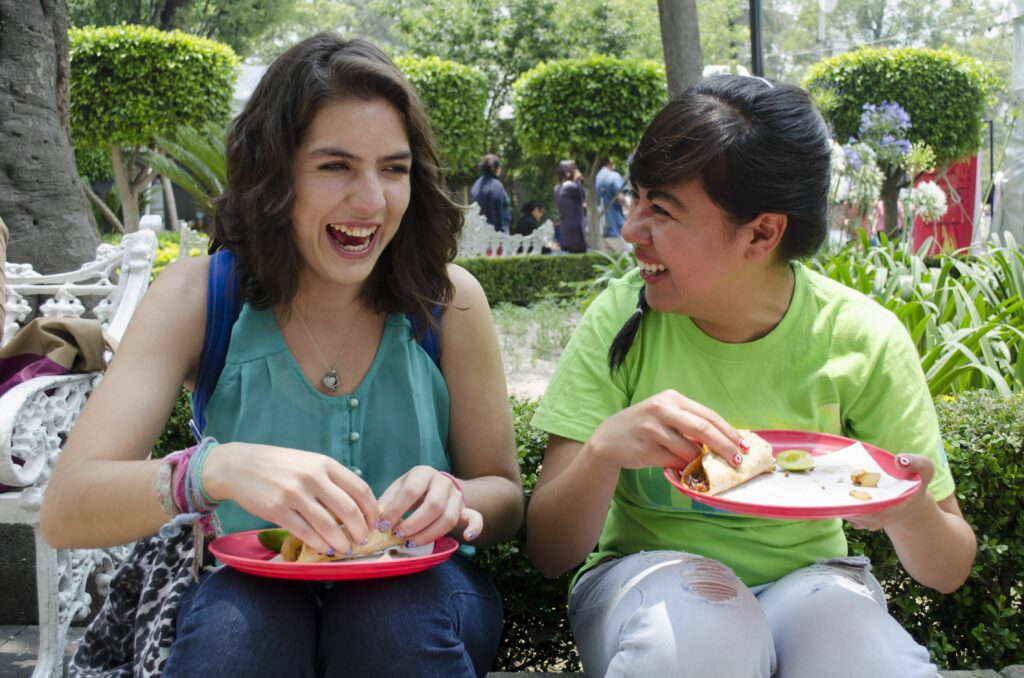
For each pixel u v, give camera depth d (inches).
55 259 143.9
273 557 60.4
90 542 61.1
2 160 141.3
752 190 63.1
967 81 449.1
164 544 64.0
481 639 62.9
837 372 71.2
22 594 114.1
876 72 451.8
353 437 68.1
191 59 505.0
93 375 94.5
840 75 459.5
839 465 64.9
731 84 65.6
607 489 65.9
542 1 924.6
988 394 108.9
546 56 933.2
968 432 95.0
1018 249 193.3
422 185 69.2
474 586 64.1
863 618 61.6
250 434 67.1
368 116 62.9
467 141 684.1
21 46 143.9
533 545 72.3
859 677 59.4
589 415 73.0
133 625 66.4
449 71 666.8
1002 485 93.7
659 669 57.6
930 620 95.5
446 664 57.1
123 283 116.6
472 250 485.4
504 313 365.7
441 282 71.6
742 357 71.5
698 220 64.9
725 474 60.3
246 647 54.4
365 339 70.2
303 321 69.5
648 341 73.9
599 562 75.4
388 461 69.0
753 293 69.2
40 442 84.9
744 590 61.7
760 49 259.3
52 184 145.3
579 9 930.7
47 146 145.5
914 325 165.9
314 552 56.4
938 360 143.7
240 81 617.6
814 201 65.5
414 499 59.9
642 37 941.2
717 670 57.4
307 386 67.9
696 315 70.5
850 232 267.6
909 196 263.7
